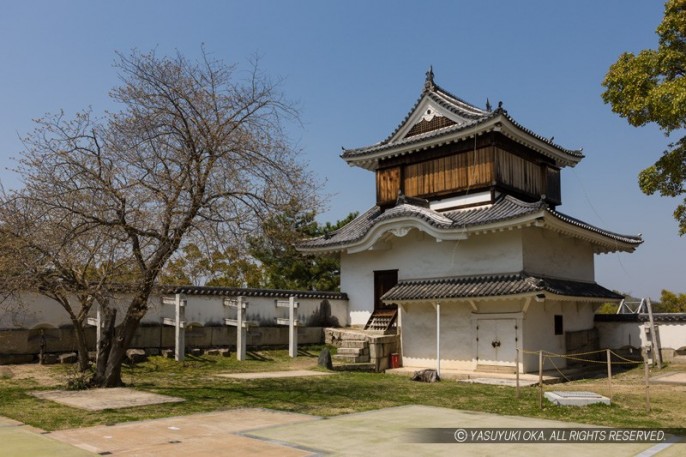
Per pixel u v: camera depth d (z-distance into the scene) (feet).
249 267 46.39
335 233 85.20
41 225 38.81
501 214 63.10
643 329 71.31
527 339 59.88
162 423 30.66
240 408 35.68
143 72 42.47
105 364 44.37
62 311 55.93
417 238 72.18
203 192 41.78
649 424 30.99
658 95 44.55
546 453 24.23
